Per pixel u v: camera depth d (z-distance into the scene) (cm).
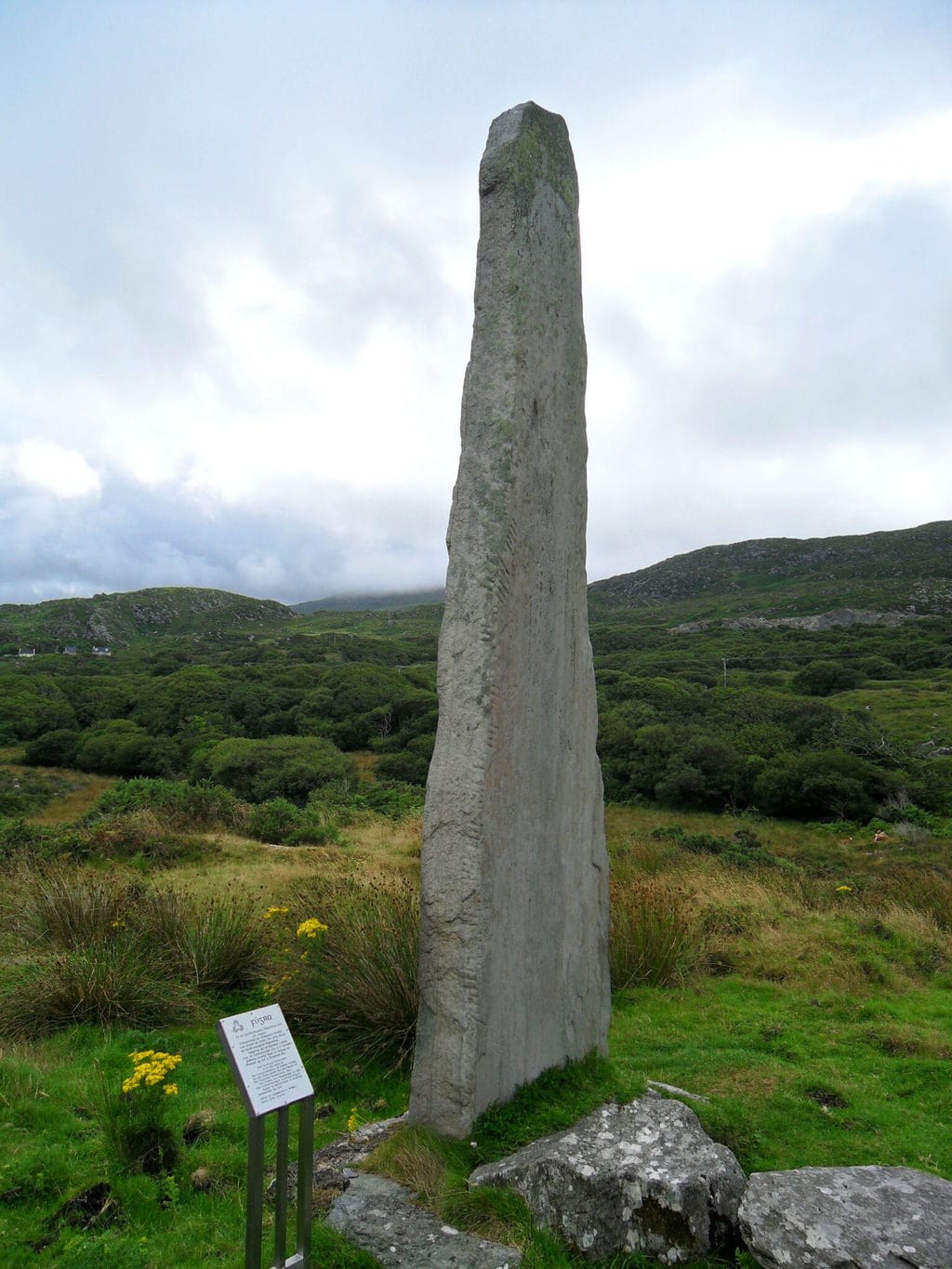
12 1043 491
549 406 393
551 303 396
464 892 338
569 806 409
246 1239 243
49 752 2952
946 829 1906
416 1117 350
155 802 1656
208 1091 443
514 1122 345
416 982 504
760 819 2242
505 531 355
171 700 3366
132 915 650
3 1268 283
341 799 2069
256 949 631
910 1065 486
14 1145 367
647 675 4303
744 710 2959
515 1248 284
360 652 5403
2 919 673
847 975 687
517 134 379
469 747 344
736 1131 367
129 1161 351
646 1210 296
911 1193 296
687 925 725
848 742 2512
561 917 399
